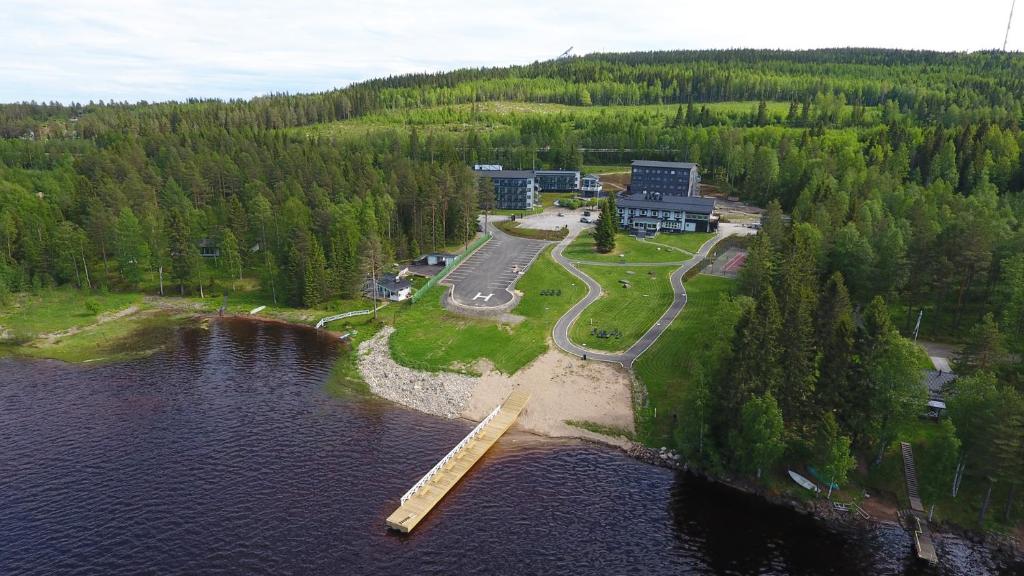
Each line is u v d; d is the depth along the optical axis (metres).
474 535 59.88
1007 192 152.00
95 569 54.25
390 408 84.12
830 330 70.75
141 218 143.88
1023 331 82.25
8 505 62.25
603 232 150.38
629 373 91.50
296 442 75.12
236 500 63.91
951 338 93.88
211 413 81.81
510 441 76.50
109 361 98.75
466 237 158.25
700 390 69.31
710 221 167.12
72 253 129.12
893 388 64.50
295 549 57.28
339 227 134.25
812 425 67.06
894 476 66.50
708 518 63.00
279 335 110.88
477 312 115.75
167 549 56.81
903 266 97.44
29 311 118.44
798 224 116.06
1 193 150.88
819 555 58.34
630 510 64.12
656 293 122.12
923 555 57.41
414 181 157.38
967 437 62.06
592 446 75.56
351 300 126.31
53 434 75.88
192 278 132.50
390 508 63.25
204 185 169.38
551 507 64.38
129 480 66.81
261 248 147.75
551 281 131.12
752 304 75.94
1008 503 61.34
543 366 94.19
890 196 143.25
